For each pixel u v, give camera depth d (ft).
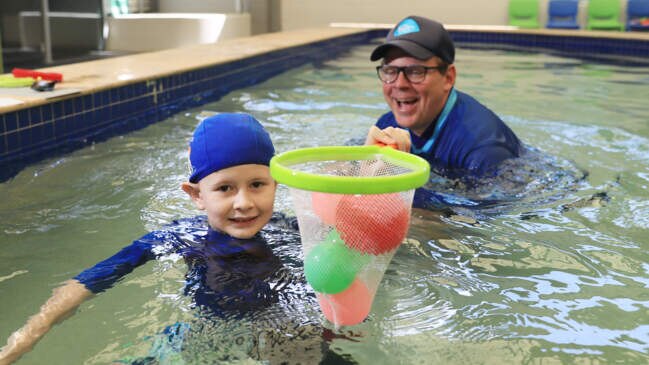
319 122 13.04
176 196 8.19
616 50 30.86
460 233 6.79
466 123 8.85
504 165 8.75
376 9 42.83
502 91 17.81
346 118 13.48
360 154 4.45
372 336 4.74
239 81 18.97
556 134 12.21
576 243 6.65
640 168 9.74
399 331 4.81
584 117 13.98
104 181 8.89
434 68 8.34
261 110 14.38
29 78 12.75
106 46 33.55
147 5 38.99
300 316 4.96
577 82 19.80
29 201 8.05
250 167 5.82
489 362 4.46
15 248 6.55
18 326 4.99
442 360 4.48
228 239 6.19
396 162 4.31
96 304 5.29
